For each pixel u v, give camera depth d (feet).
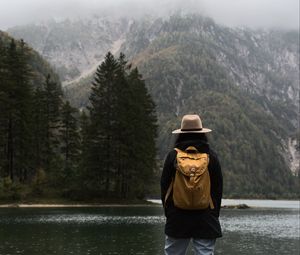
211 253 21.68
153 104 292.20
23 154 262.06
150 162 276.82
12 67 257.14
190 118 22.20
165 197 21.83
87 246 83.25
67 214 168.25
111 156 268.82
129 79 287.07
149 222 139.85
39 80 526.16
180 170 20.84
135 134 270.26
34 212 176.04
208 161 21.18
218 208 21.71
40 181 248.73
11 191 228.02
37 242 87.10
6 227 115.34
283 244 95.09
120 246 84.17
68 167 259.80
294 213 233.14
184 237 21.53
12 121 256.52
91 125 266.98
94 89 274.77
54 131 362.74
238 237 108.27
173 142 22.36
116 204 255.29
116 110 269.03
